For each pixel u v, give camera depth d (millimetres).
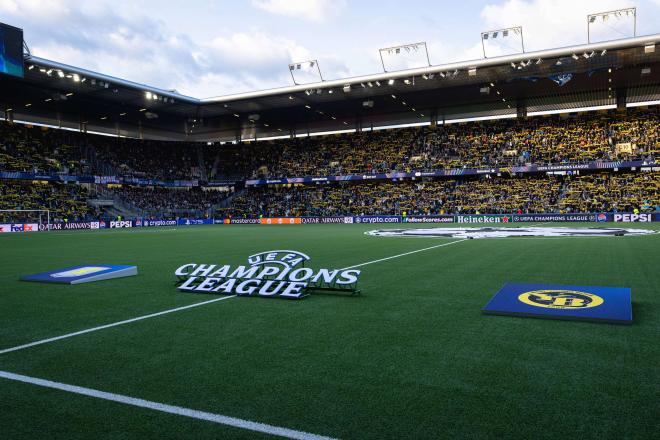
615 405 3260
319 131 57469
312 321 5957
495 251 14461
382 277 9523
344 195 50812
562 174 43500
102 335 5445
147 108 45219
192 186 54969
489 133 46656
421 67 36219
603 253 13227
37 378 4039
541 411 3186
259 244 19828
